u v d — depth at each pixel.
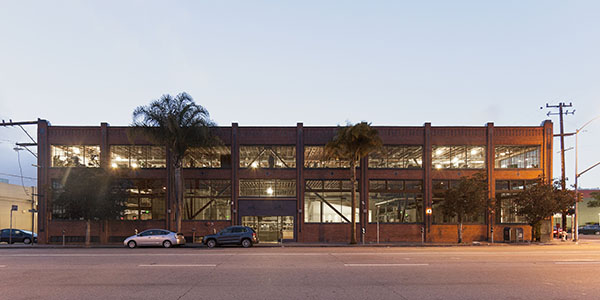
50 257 19.47
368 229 33.44
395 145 34.22
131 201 33.31
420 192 33.91
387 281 12.51
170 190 33.12
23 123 33.31
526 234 33.97
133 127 29.56
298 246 28.25
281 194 33.75
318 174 33.81
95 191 28.64
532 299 10.23
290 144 34.03
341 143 30.11
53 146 33.59
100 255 20.44
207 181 33.66
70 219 32.81
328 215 33.66
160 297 10.28
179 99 30.38
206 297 10.27
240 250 23.78
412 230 33.53
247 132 33.94
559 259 18.27
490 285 11.95
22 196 47.38
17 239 32.31
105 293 10.77
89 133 33.53
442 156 34.19
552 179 33.81
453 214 31.75
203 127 30.02
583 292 11.06
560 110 38.22
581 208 64.31
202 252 22.23
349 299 10.09
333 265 16.09
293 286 11.68
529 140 34.28
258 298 10.16
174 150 30.39
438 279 12.88
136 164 33.62
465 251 22.52
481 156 34.25
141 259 18.41
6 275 13.74
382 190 33.88
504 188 34.12
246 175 33.66
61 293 10.80
